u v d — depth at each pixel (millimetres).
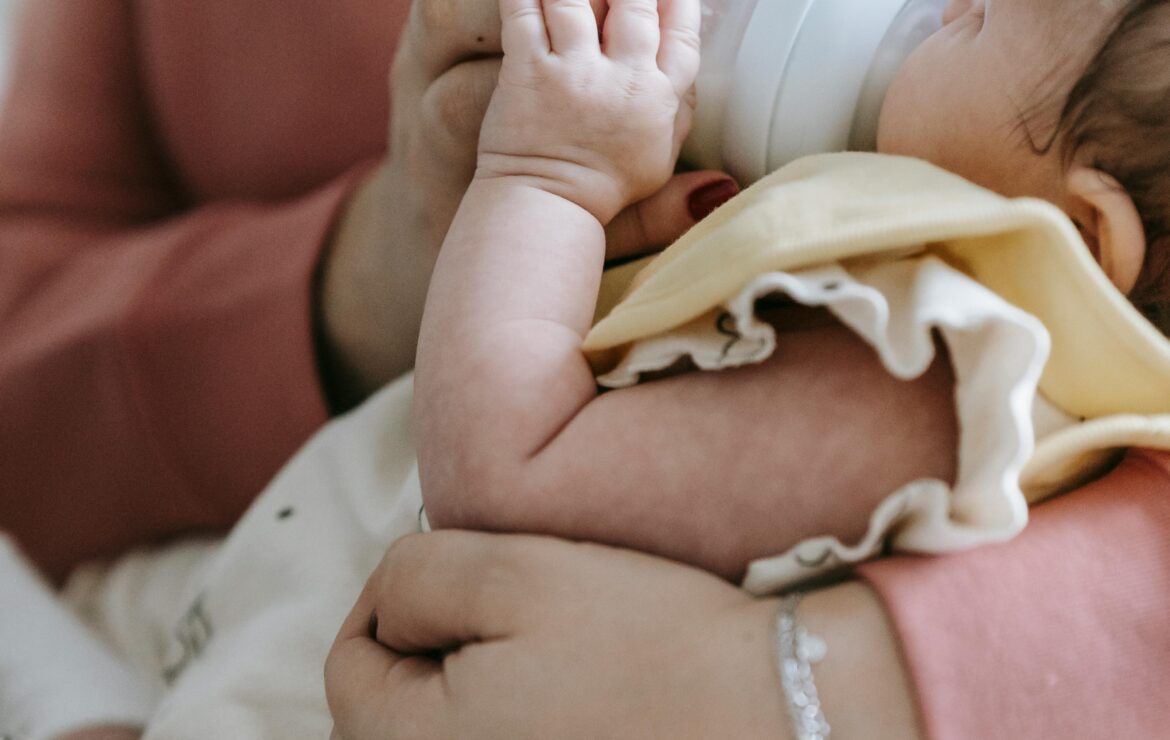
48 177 1234
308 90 1157
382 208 935
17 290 1163
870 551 517
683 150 778
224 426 1033
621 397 564
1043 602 489
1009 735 464
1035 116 616
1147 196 592
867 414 533
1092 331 537
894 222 513
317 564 811
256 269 1028
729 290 523
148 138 1301
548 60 627
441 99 717
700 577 524
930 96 659
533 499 552
